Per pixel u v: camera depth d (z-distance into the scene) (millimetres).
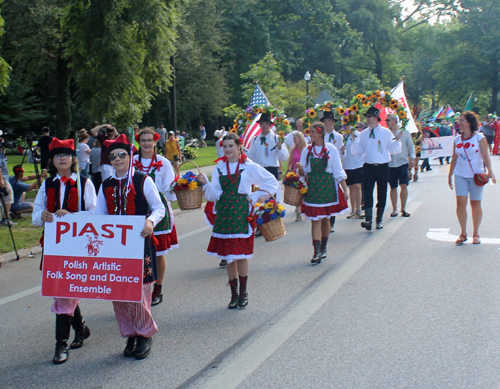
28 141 26750
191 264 7062
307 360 3859
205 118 49625
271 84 29203
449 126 20797
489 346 3953
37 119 36562
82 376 3803
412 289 5422
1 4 19547
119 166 4102
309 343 4172
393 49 60250
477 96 60531
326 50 51844
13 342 4547
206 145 40719
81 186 4312
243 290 5191
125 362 4020
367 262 6609
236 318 4879
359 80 55938
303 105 37719
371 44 57031
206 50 42031
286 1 49062
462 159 7227
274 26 49719
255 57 46062
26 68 22891
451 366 3656
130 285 3936
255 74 28844
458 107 63438
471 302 4934
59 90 22984
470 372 3555
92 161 11672
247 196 5176
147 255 4035
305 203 6797
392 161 9719
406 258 6695
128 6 16219
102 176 10422
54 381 3742
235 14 46750
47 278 4047
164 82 18688
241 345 4215
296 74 52375
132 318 4031
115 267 3963
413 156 9961
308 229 9227
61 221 4043
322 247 7020
